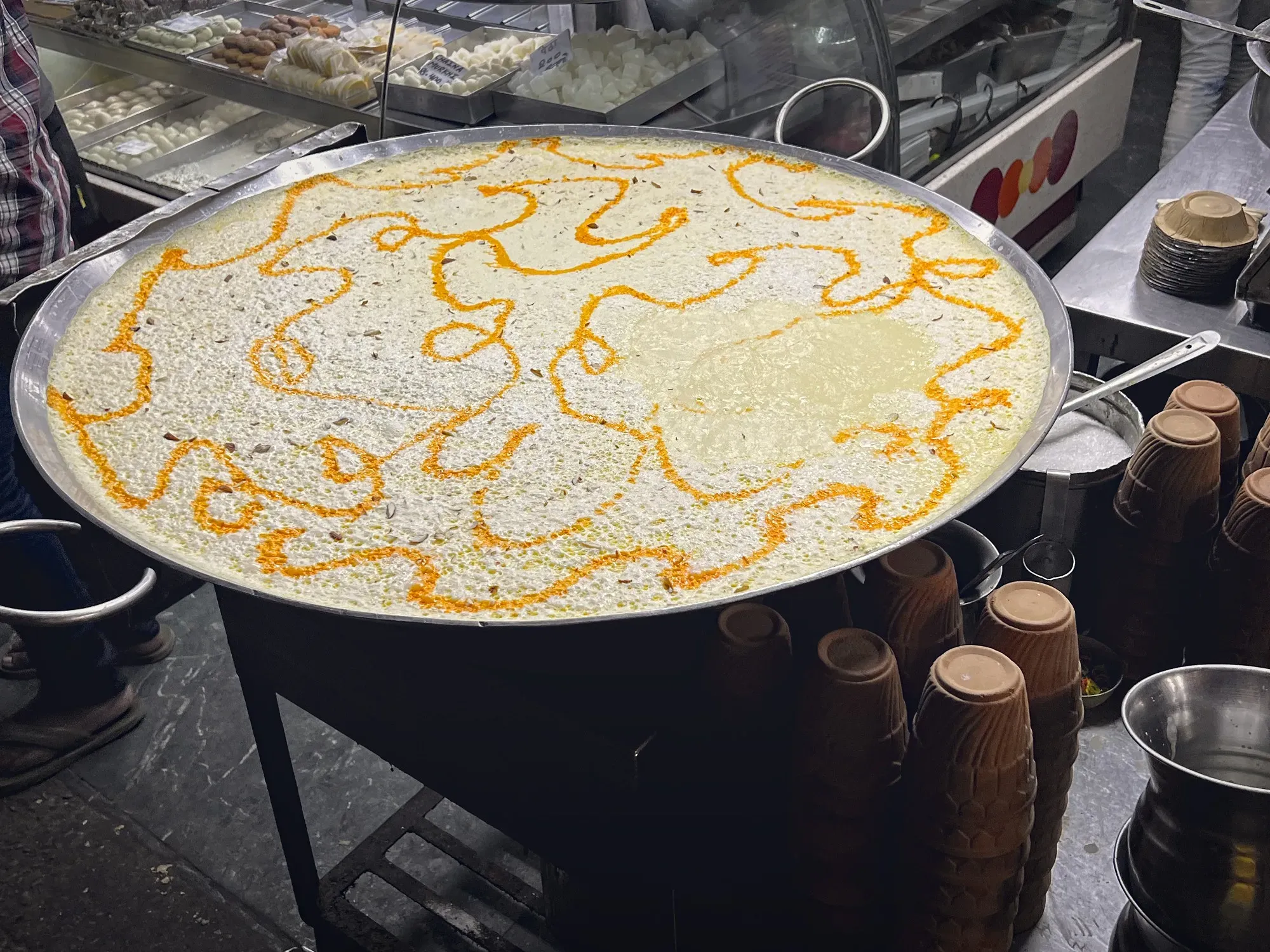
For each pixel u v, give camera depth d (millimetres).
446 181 1412
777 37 1664
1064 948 816
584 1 1616
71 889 1449
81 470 967
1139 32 2721
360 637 860
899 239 1237
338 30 2133
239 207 1355
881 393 1021
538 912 1250
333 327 1157
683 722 773
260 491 949
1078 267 1416
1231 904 691
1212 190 1535
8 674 1733
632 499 923
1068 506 967
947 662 693
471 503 929
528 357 1102
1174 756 759
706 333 1113
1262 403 1389
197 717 1693
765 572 837
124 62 2271
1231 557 881
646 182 1385
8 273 1420
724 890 846
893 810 745
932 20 1872
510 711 819
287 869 1411
